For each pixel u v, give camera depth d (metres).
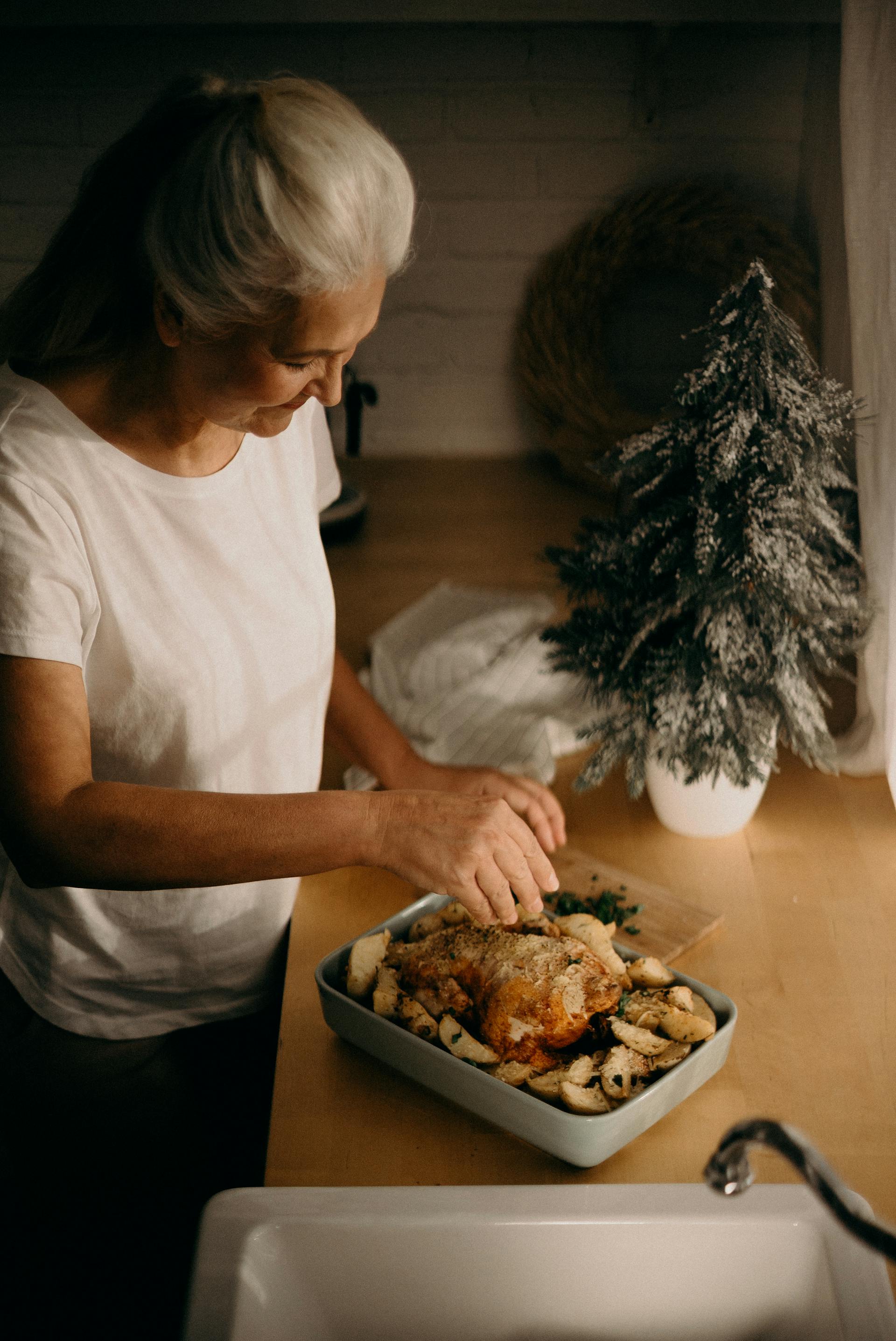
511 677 1.39
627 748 1.01
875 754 1.17
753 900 1.01
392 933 0.90
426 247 2.32
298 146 0.60
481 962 0.80
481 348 2.40
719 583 0.92
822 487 0.96
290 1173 0.74
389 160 0.63
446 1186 0.70
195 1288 0.63
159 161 0.70
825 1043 0.85
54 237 0.77
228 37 2.17
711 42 2.16
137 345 0.76
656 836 1.11
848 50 1.03
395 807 0.77
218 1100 1.05
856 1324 0.61
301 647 0.95
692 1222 0.67
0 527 0.73
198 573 0.85
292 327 0.65
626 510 1.01
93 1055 0.96
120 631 0.82
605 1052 0.77
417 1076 0.80
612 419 2.18
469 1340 0.70
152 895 0.91
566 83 2.20
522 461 2.45
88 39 2.16
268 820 0.75
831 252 1.91
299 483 0.94
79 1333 1.13
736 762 0.99
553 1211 0.67
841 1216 0.36
